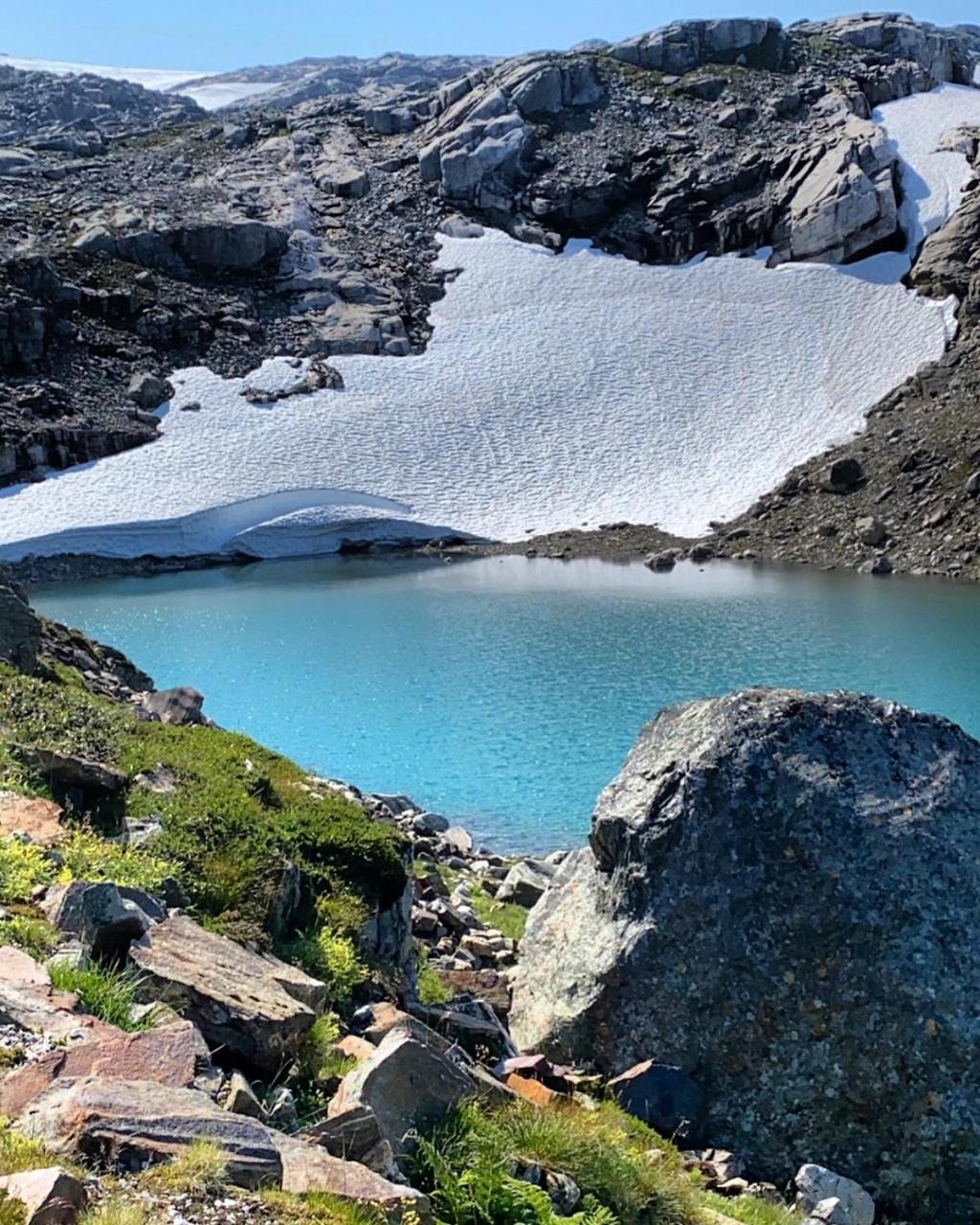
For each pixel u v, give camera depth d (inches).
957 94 4945.9
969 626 1940.2
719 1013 504.7
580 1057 524.4
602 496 3334.2
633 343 3887.8
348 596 2463.1
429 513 3297.2
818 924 501.4
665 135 4682.6
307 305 4087.1
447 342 3996.1
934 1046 477.4
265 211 4559.5
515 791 1186.6
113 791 574.9
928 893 502.0
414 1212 265.9
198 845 537.3
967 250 3789.4
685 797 531.5
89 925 373.7
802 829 515.8
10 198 4616.1
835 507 2967.5
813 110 4704.7
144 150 5664.4
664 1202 379.2
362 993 486.9
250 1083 345.4
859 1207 453.7
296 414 3607.3
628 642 1876.2
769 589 2404.0
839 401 3489.2
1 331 3454.7
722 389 3659.0
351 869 583.8
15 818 484.1
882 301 3831.2
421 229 4544.8
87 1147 244.1
